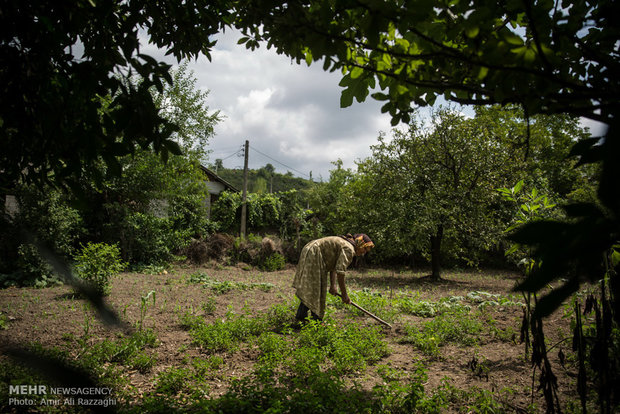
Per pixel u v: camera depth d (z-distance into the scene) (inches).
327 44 56.7
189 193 595.8
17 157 83.2
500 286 466.0
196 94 541.6
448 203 454.3
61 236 367.2
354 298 284.4
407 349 198.1
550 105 52.5
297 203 822.5
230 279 486.0
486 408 120.3
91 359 145.9
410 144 488.4
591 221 32.9
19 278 354.3
